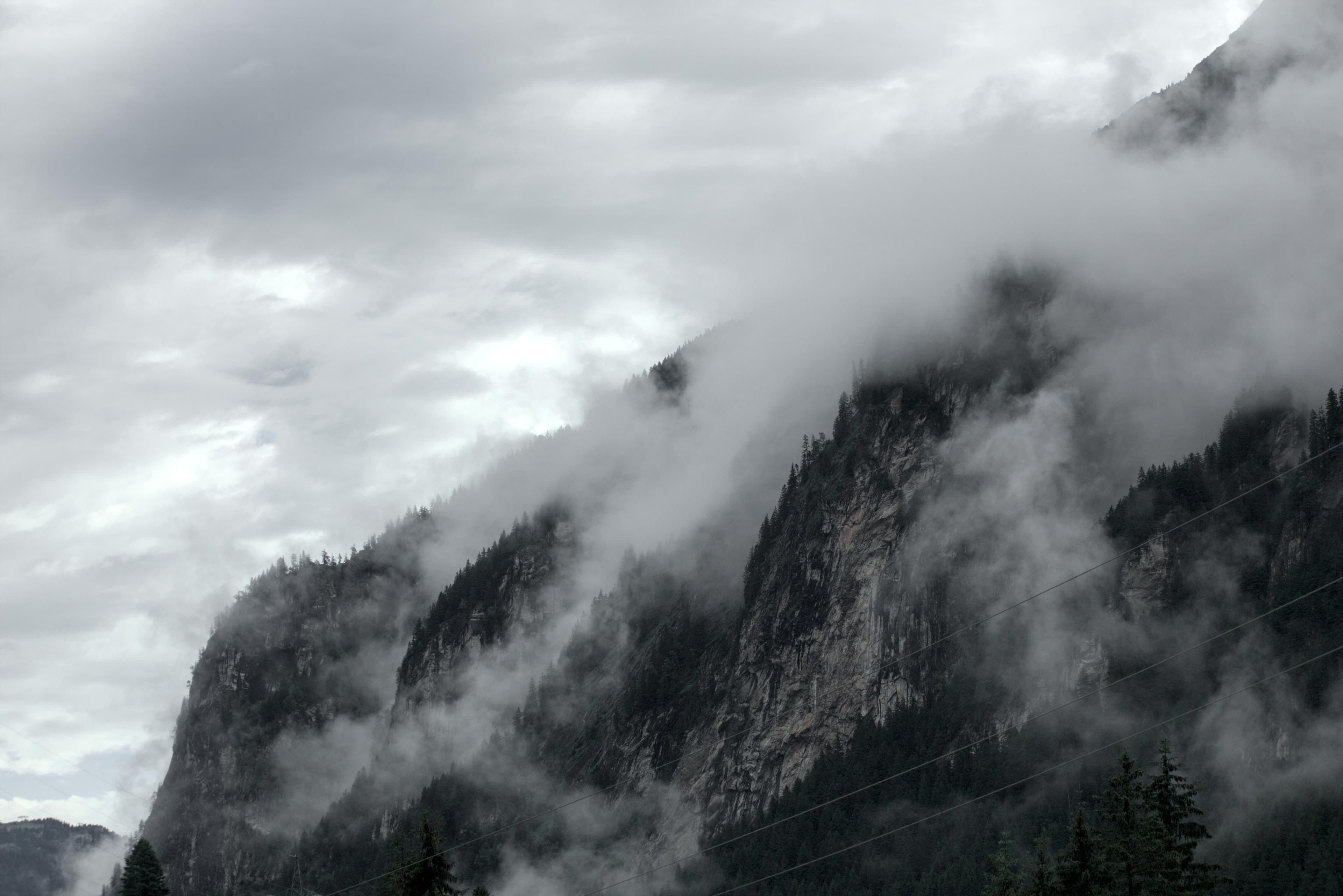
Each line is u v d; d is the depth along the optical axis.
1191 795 148.00
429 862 145.12
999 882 157.62
